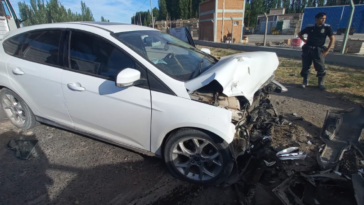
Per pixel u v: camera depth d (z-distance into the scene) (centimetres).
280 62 912
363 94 509
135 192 236
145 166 275
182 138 232
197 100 227
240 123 238
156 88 234
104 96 252
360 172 219
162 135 238
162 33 345
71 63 274
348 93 518
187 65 276
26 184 245
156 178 256
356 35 2261
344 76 663
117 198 229
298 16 3497
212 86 243
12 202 222
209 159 232
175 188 241
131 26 313
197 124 215
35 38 304
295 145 307
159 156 256
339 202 190
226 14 2309
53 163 279
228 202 222
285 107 449
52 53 287
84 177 257
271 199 219
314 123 375
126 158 289
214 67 253
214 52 1373
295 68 792
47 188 240
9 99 345
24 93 313
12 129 358
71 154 297
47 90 289
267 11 5884
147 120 239
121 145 277
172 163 246
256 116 286
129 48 250
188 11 5153
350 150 253
